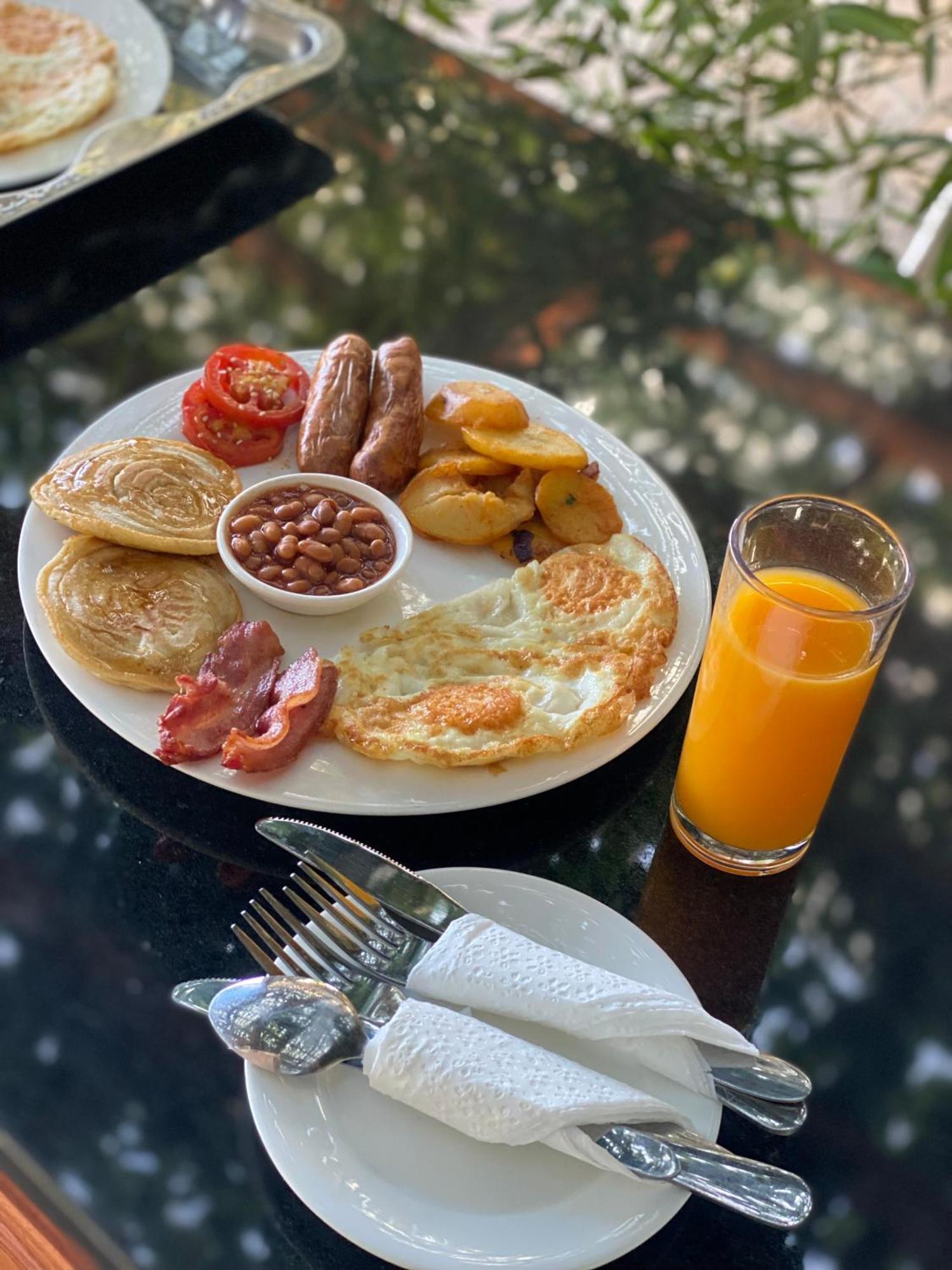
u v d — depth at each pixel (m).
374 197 0.92
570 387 0.79
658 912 0.52
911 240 1.54
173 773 0.55
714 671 0.49
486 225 0.91
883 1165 0.44
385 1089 0.40
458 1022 0.42
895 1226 0.43
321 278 0.85
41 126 0.90
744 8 1.37
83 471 0.64
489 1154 0.41
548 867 0.53
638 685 0.57
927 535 0.72
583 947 0.47
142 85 0.96
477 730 0.54
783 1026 0.48
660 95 1.48
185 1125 0.43
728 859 0.53
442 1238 0.39
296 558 0.62
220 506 0.65
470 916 0.45
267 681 0.56
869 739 0.60
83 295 0.81
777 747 0.48
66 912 0.49
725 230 0.94
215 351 0.76
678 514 0.68
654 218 0.94
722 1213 0.42
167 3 1.05
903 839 0.56
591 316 0.85
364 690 0.56
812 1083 0.46
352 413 0.69
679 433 0.77
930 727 0.61
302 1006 0.43
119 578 0.59
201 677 0.54
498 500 0.66
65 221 0.86
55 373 0.76
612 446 0.72
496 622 0.62
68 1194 0.41
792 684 0.46
